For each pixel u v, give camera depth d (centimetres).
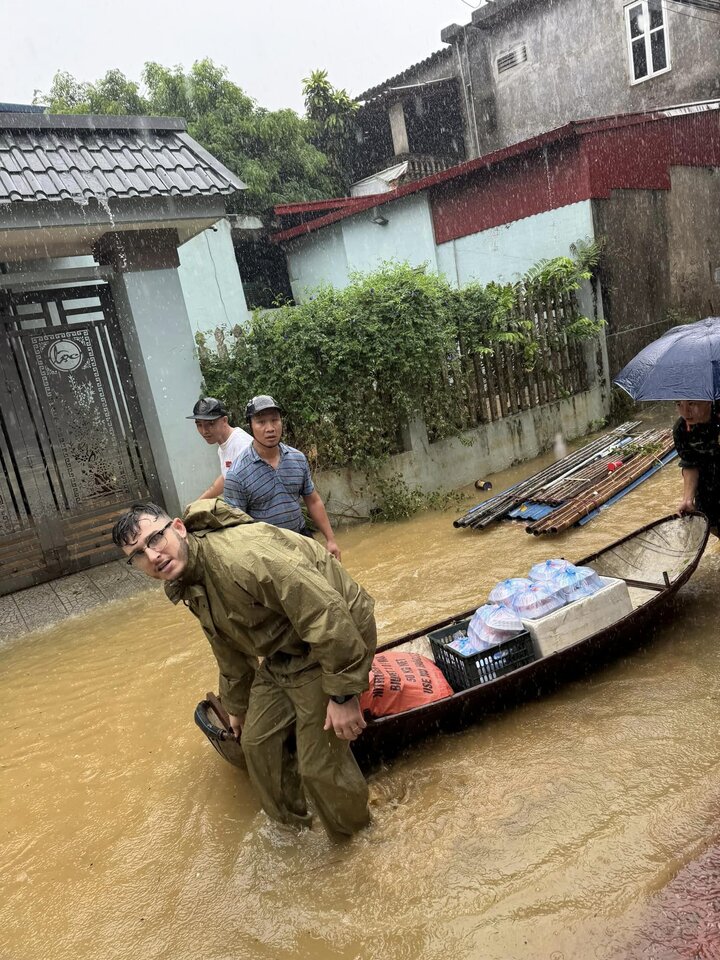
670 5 1672
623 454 948
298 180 2050
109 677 575
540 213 1217
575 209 1162
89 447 842
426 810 352
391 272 963
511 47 2016
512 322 1020
